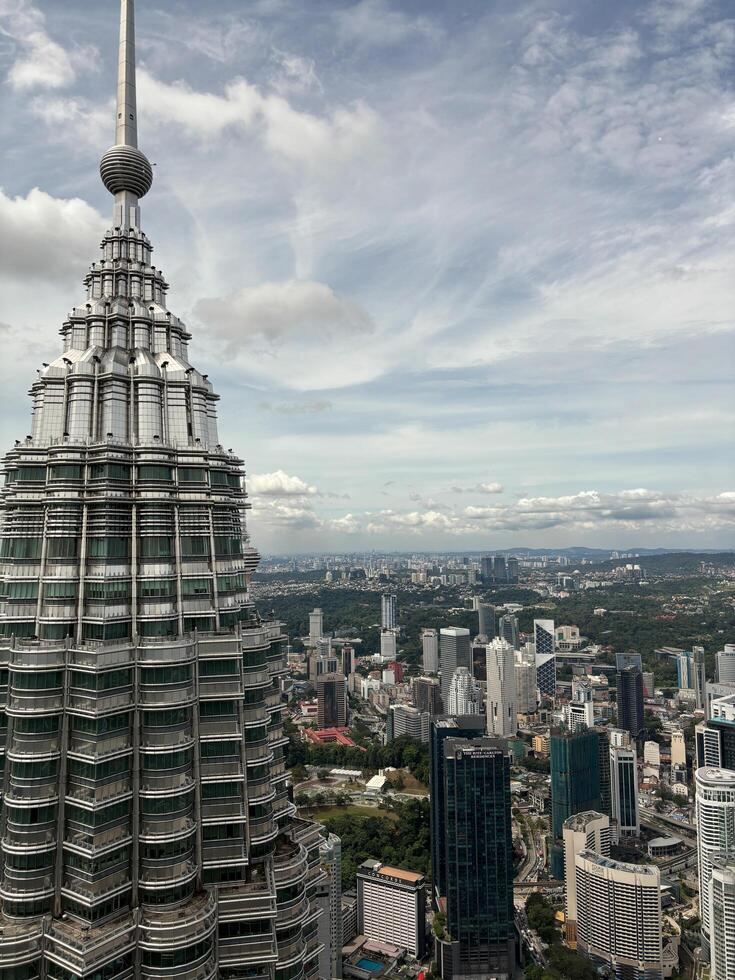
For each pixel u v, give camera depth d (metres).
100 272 140.12
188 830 113.19
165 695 113.81
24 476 122.12
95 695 108.25
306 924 138.38
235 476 141.88
